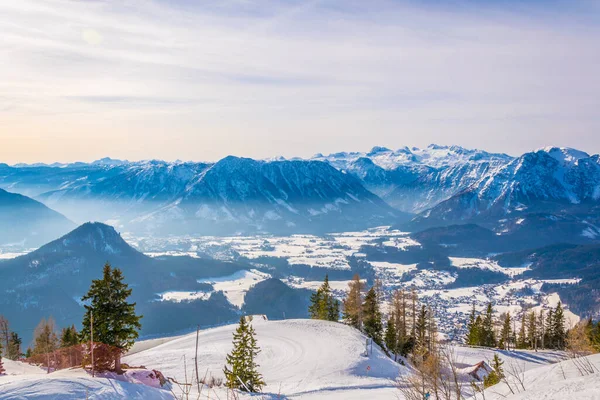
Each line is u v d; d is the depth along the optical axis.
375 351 61.31
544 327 98.88
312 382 47.53
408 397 19.27
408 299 87.56
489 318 101.00
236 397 15.02
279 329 72.81
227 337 69.62
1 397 19.98
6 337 75.06
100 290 32.53
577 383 12.34
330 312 92.62
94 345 30.56
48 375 24.44
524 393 13.60
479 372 51.28
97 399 21.86
